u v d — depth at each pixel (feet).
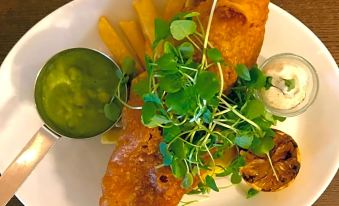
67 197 1.09
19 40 1.08
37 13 1.15
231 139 0.98
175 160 0.94
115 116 1.04
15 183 1.03
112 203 0.99
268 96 1.05
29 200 1.08
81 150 1.10
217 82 0.90
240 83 1.00
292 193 1.08
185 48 0.92
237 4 0.97
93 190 1.09
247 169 1.05
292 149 1.06
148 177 0.99
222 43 0.96
